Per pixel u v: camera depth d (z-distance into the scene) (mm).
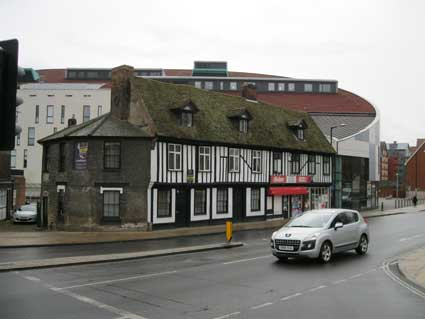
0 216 35219
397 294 10711
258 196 35062
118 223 26922
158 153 27484
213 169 30969
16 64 5289
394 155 163000
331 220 16172
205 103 33188
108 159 27188
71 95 64188
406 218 40031
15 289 11039
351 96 79938
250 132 34656
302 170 39344
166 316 8672
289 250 15031
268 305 9609
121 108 29047
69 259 15570
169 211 28500
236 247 20250
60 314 8758
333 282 12141
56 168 29391
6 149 5266
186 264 15258
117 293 10656
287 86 82875
